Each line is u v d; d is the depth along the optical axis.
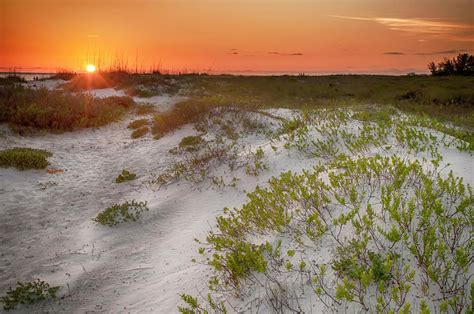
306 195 5.88
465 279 3.74
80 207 9.86
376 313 3.65
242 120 15.24
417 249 4.04
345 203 5.55
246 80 42.75
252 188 9.10
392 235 4.05
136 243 7.79
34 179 11.45
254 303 4.54
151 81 31.42
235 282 4.99
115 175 12.47
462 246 4.03
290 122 12.89
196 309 4.88
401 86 37.75
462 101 26.31
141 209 9.21
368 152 7.89
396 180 5.48
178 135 15.55
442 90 30.45
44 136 16.25
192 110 17.36
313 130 11.02
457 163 6.28
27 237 8.11
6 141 14.53
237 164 10.53
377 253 4.32
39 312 5.66
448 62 59.56
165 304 5.39
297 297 4.30
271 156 10.20
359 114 11.80
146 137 16.61
